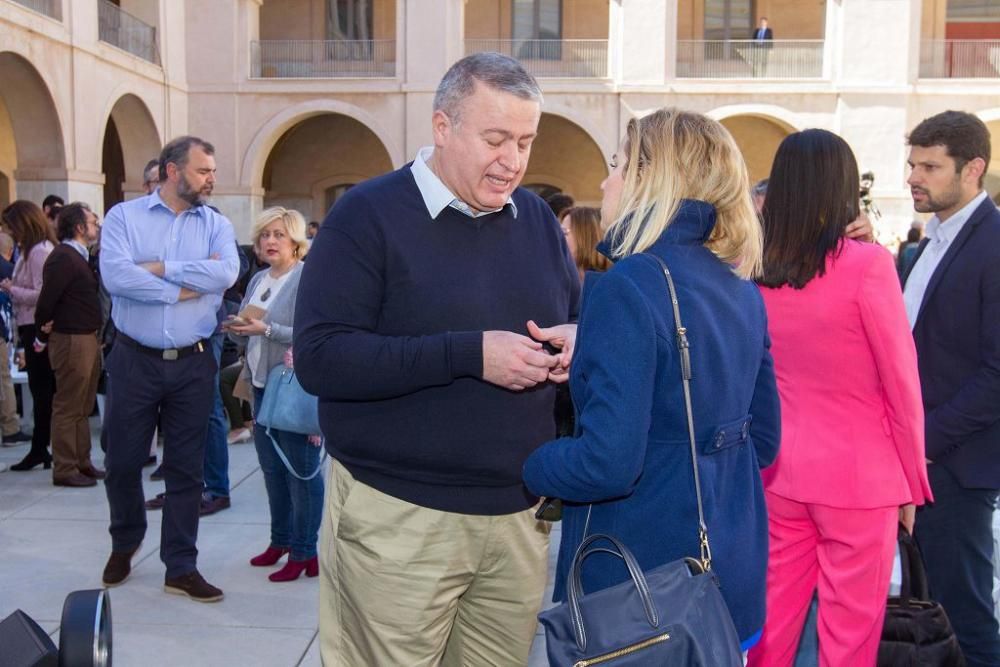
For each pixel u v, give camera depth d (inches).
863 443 102.6
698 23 908.6
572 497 73.7
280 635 154.3
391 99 817.5
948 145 116.3
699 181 77.8
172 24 785.6
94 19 645.9
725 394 75.7
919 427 100.5
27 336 287.4
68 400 241.0
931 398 118.6
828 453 102.7
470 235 91.0
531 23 919.7
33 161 611.5
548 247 98.5
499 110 83.0
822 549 106.5
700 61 884.0
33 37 569.3
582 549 74.4
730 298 78.1
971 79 797.2
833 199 99.4
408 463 89.7
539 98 85.6
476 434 90.0
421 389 89.4
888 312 99.0
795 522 108.0
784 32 912.9
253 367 183.3
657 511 74.2
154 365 159.2
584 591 77.2
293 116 821.2
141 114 746.2
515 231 94.8
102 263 155.9
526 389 93.0
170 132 780.6
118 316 159.6
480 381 90.2
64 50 608.7
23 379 302.2
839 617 104.6
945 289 116.3
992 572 119.3
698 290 75.1
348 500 91.8
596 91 813.9
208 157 160.2
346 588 92.3
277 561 188.4
